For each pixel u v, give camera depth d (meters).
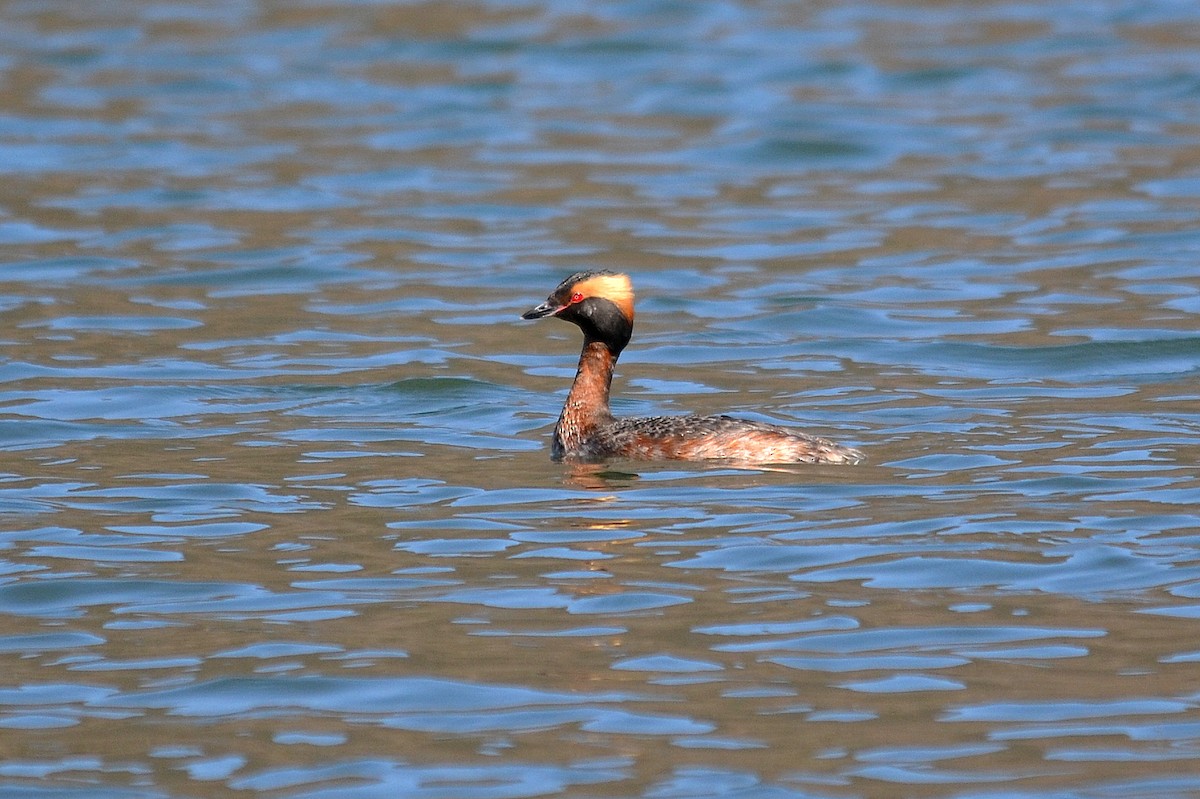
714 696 10.25
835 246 25.19
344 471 15.25
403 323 21.41
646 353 19.95
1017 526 13.16
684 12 43.12
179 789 9.23
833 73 37.00
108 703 10.31
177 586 12.27
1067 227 25.80
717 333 20.78
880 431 16.33
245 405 17.69
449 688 10.44
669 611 11.58
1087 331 20.27
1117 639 10.95
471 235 26.12
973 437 15.98
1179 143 30.86
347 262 24.42
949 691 10.26
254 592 12.12
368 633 11.31
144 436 16.47
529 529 13.39
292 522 13.73
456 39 40.31
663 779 9.24
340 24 42.00
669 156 31.09
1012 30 40.84
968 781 9.15
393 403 17.84
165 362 19.38
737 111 34.12
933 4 43.88
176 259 24.50
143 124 33.06
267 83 36.53
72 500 14.37
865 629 11.20
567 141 32.12
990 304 21.80
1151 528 13.05
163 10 43.62
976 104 34.31
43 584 12.29
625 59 38.53
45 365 19.16
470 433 16.67
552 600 11.83
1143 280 22.77
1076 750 9.48
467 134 32.66
